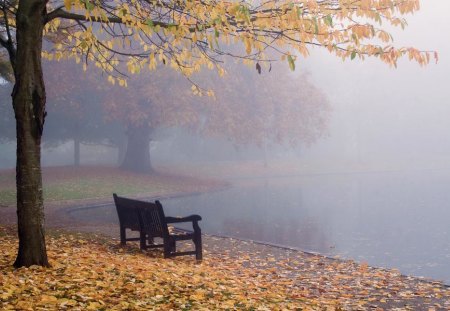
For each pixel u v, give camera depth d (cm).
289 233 1814
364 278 1023
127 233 1603
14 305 620
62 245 1248
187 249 1345
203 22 866
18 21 837
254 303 728
